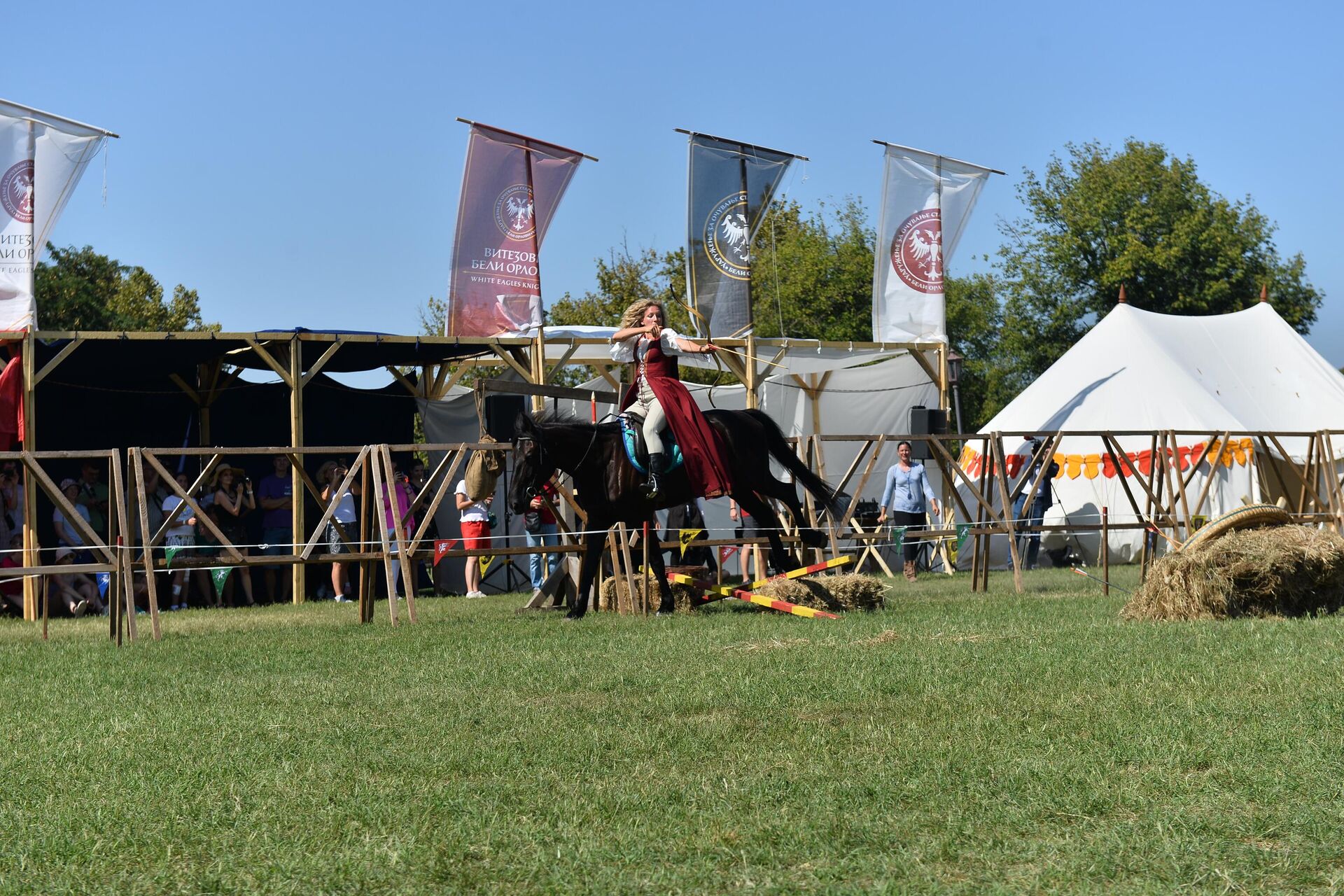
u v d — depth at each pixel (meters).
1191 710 5.61
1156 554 14.62
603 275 39.22
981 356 45.12
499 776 4.93
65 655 9.27
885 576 17.45
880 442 12.95
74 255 42.66
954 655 7.54
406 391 19.22
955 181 18.59
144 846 4.17
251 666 8.22
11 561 14.60
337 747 5.49
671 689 6.68
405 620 11.65
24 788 4.93
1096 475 19.92
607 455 10.71
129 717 6.39
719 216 16.69
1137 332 21.33
